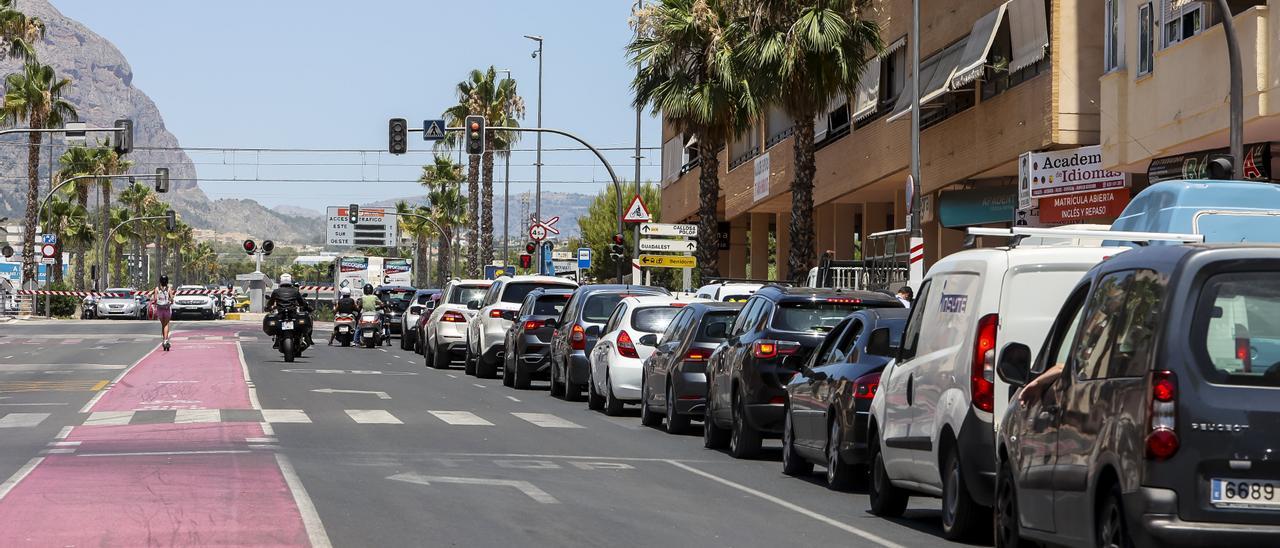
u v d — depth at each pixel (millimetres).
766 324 26312
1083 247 16609
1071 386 13078
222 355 61531
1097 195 46844
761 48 55281
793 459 24375
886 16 64562
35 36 126500
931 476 17703
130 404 36750
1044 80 48156
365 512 18469
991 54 52469
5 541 15961
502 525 17656
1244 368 11234
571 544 16359
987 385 16219
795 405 24031
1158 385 11258
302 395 40250
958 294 17312
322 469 23188
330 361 59656
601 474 23719
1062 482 13031
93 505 18875
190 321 120625
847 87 55375
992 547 16984
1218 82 37375
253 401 37688
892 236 52219
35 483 21203
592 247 148625
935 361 17578
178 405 36406
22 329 94812
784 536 17562
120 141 72562
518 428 32125
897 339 21219
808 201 55906
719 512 19547
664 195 120125
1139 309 12023
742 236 108875
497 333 51562
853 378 21266
